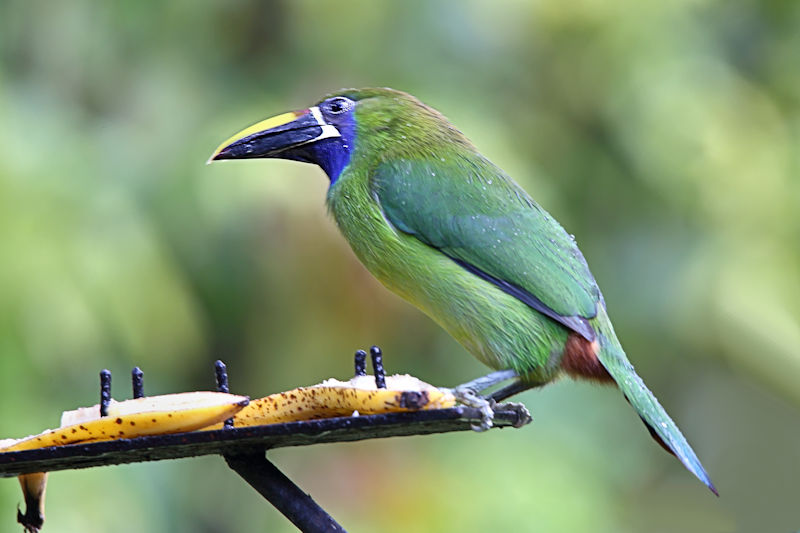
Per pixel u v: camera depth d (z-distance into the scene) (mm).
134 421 5023
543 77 13609
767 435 16781
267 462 5395
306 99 12883
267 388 12602
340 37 13086
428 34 13148
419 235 7199
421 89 12789
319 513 5359
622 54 13461
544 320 7020
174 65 12992
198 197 12039
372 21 13031
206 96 12914
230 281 12352
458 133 7754
